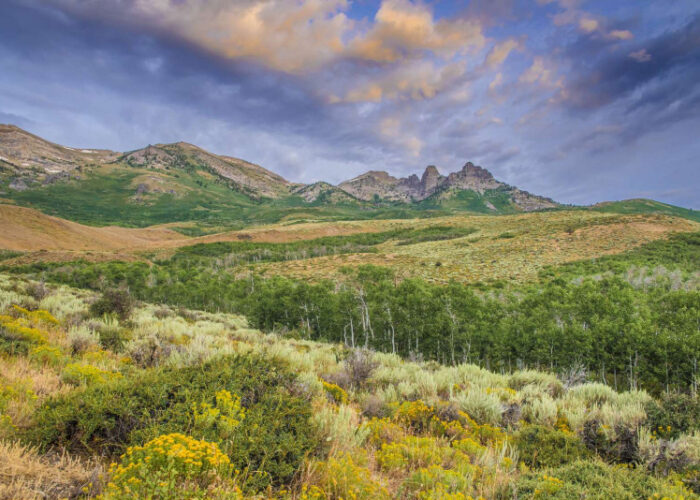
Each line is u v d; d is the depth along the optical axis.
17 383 4.80
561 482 4.01
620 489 3.82
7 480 2.87
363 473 3.77
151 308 21.22
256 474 3.37
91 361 7.09
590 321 35.12
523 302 45.88
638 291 54.88
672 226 121.38
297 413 4.51
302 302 48.00
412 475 4.01
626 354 30.05
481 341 38.84
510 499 3.91
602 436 5.64
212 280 82.75
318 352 11.75
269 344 13.04
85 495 2.87
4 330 7.29
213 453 3.08
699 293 35.72
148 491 2.62
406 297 43.19
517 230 165.12
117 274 87.75
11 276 24.09
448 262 112.06
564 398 8.23
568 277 75.38
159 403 4.14
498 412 6.86
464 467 4.46
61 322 10.65
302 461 3.72
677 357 27.28
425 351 42.31
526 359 36.03
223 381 4.68
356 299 47.47
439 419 6.36
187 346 8.69
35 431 3.60
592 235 122.94
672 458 4.77
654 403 6.58
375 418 5.87
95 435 3.83
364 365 8.84
